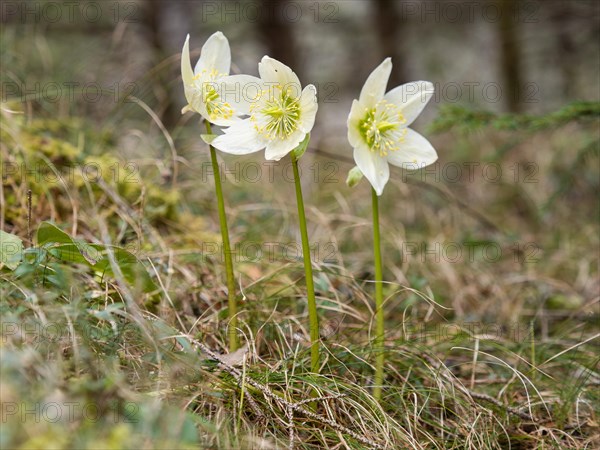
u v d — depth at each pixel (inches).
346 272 30.3
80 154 31.8
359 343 26.5
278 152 23.0
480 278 35.0
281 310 28.2
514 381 26.8
